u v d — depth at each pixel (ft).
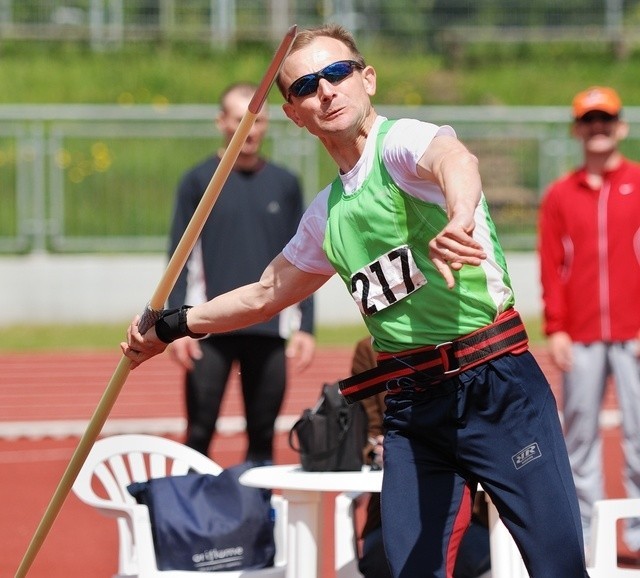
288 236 68.23
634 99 248.11
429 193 34.27
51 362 150.51
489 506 42.22
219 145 187.32
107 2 250.98
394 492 35.55
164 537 46.96
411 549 34.76
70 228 183.11
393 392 36.14
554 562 34.42
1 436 108.47
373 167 35.12
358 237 35.68
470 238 29.63
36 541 42.86
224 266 66.59
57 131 182.39
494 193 187.73
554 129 188.55
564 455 35.32
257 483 42.73
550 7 260.62
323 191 37.58
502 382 34.83
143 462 52.24
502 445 34.73
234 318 39.83
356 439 45.65
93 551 67.36
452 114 191.42
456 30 259.60
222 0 252.62
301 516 42.80
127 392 132.87
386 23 258.98
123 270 180.14
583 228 65.26
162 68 245.04
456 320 35.01
